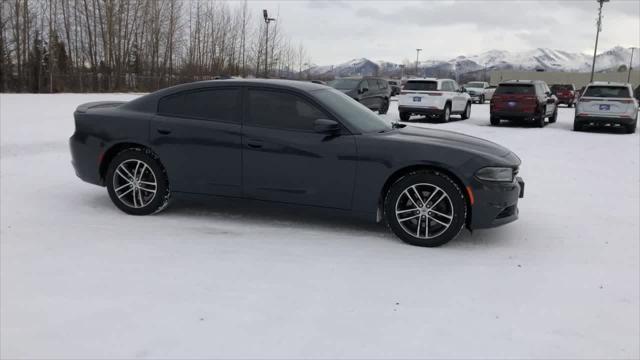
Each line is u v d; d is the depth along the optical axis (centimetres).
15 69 4291
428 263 426
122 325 312
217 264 410
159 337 299
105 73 4612
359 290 368
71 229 493
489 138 1389
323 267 409
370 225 527
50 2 4422
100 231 489
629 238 509
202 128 514
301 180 489
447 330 315
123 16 4709
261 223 526
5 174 738
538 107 1697
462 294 366
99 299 346
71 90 4272
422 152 460
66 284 369
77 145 559
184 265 407
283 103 502
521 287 381
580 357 289
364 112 541
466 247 470
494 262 432
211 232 492
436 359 282
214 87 525
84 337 298
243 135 500
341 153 475
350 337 303
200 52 4862
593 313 343
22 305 336
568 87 3416
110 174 548
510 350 294
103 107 575
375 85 2098
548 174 866
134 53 4844
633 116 1562
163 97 541
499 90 1748
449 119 1959
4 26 4078
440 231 465
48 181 700
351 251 448
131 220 528
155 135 528
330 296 357
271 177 497
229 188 513
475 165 453
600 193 723
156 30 4788
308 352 286
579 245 484
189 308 335
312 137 486
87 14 4609
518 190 478
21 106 2000
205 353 283
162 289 362
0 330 305
